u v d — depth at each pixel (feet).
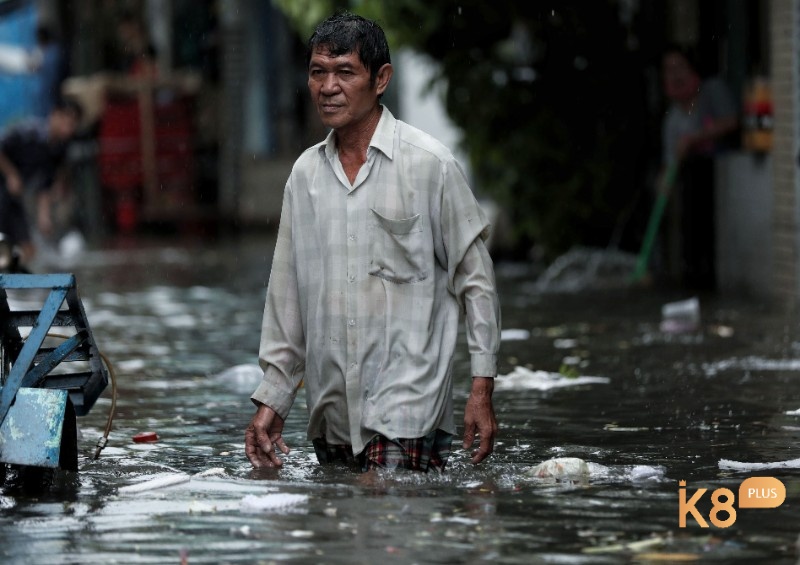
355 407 45.91
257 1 197.47
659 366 70.54
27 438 44.42
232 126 198.70
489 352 45.60
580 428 55.21
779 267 97.45
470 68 123.75
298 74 197.77
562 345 79.56
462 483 44.91
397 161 45.83
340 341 46.01
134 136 188.03
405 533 39.17
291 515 41.19
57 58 192.44
